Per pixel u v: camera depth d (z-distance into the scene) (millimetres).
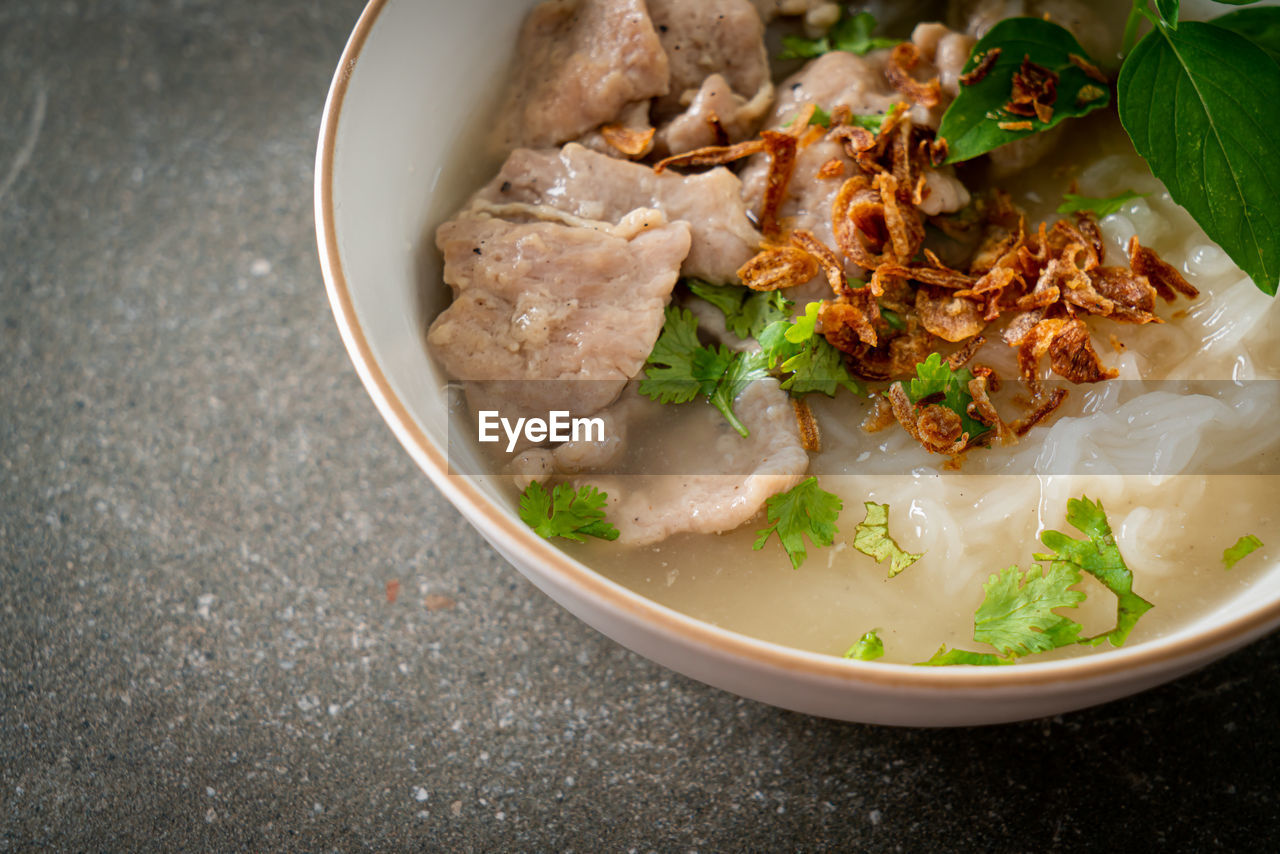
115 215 433
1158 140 360
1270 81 359
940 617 352
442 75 371
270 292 422
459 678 374
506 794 361
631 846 356
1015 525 360
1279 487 359
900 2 407
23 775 366
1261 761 361
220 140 444
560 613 381
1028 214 388
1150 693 367
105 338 416
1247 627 317
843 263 373
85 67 454
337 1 461
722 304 372
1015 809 358
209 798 362
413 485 397
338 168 343
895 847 355
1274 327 371
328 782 363
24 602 385
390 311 348
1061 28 385
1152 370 373
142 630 381
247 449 402
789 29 405
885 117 383
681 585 354
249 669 375
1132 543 354
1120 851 354
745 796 360
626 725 368
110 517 394
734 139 389
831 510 357
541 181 376
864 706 323
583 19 387
